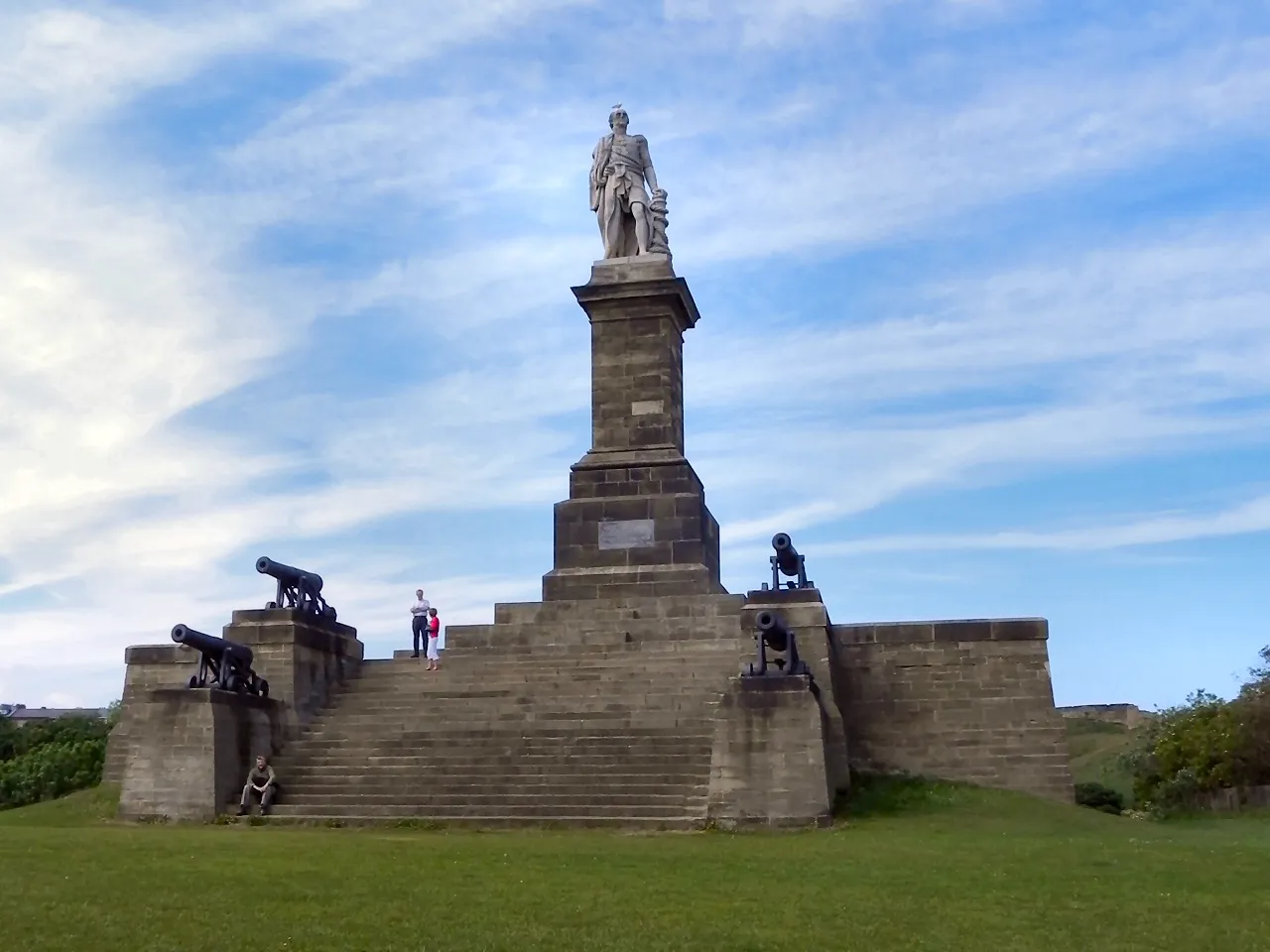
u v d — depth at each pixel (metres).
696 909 17.28
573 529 46.44
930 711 39.34
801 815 30.42
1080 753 82.44
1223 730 45.91
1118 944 15.25
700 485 49.31
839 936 15.59
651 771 32.75
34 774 51.78
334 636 40.56
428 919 16.36
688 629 40.94
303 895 18.05
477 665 40.12
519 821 30.58
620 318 48.16
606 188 49.28
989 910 17.39
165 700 34.38
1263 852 24.12
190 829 30.33
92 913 16.48
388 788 33.31
